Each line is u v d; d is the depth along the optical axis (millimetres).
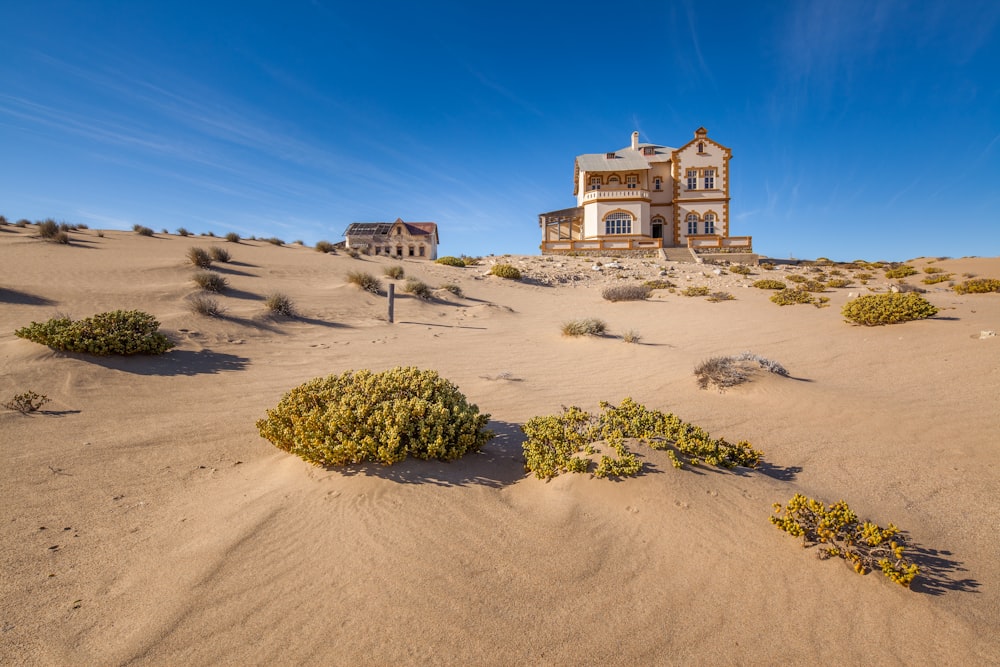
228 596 3215
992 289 21875
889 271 32781
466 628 2953
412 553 3617
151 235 33750
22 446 5832
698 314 20484
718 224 48219
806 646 2871
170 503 4586
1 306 12906
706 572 3480
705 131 48188
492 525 4008
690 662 2758
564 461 4801
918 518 4477
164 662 2707
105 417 7125
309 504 4289
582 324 15961
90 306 14227
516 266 37156
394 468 4750
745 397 8609
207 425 6938
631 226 47844
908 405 7961
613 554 3682
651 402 8414
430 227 72688
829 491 4988
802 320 17578
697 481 4613
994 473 5457
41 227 25406
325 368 10875
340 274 26703
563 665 2721
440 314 20172
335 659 2734
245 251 30203
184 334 12305
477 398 8477
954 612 3158
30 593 3256
